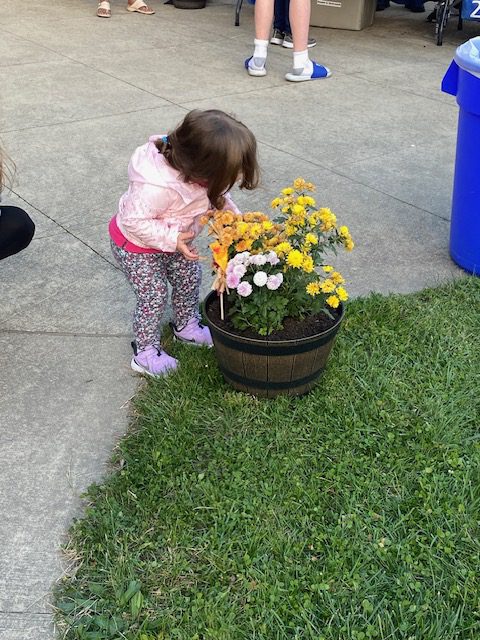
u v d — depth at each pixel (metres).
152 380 2.68
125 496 2.18
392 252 3.66
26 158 4.53
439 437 2.42
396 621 1.83
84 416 2.54
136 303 2.90
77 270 3.43
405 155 4.83
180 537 2.04
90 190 4.18
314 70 6.32
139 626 1.82
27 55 6.70
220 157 2.26
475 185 3.25
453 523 2.10
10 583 1.94
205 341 2.88
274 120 5.34
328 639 1.78
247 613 1.84
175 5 8.91
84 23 7.99
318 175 4.46
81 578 1.95
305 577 1.94
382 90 6.17
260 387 2.54
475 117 3.10
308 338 2.38
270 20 6.13
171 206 2.46
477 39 3.28
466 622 1.83
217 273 2.41
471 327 3.03
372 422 2.47
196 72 6.42
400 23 8.77
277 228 2.53
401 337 2.94
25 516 2.14
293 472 2.27
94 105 5.49
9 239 2.75
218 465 2.30
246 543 2.03
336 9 8.17
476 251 3.39
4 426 2.47
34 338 2.94
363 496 2.20
